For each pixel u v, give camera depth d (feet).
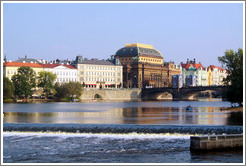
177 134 260.83
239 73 453.99
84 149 220.23
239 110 468.75
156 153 207.00
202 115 407.23
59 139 250.98
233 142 205.87
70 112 484.74
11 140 248.73
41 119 370.73
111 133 270.05
